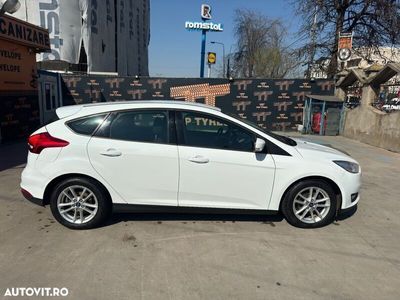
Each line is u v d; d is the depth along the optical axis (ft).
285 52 74.28
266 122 47.80
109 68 76.69
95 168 12.90
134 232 13.12
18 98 34.01
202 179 13.19
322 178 13.66
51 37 59.31
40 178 12.96
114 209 13.41
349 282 10.19
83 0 62.34
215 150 13.16
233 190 13.38
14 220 14.02
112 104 13.61
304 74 64.90
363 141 38.75
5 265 10.59
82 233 12.94
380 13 54.19
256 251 11.89
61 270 10.37
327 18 58.75
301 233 13.46
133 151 12.92
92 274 10.19
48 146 12.87
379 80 37.19
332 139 41.24
